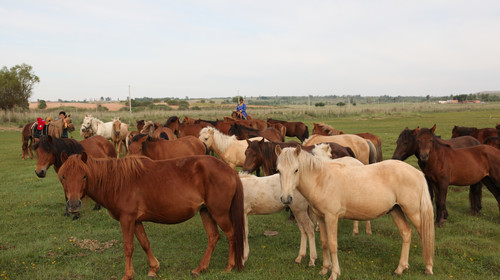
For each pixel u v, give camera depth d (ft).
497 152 22.99
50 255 19.15
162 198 15.53
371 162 32.86
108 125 59.93
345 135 32.60
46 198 31.40
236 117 68.23
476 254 18.22
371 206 15.81
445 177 23.24
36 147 24.90
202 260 16.97
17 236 22.39
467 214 25.52
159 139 30.63
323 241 16.83
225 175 16.08
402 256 16.70
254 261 18.24
